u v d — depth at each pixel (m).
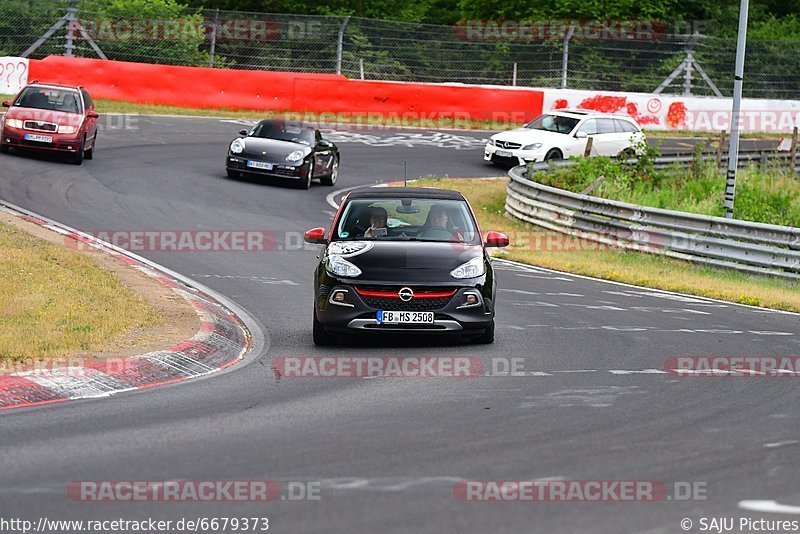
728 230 80.25
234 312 51.66
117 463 25.78
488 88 150.00
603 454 27.58
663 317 55.75
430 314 43.09
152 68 137.38
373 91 145.88
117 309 46.22
